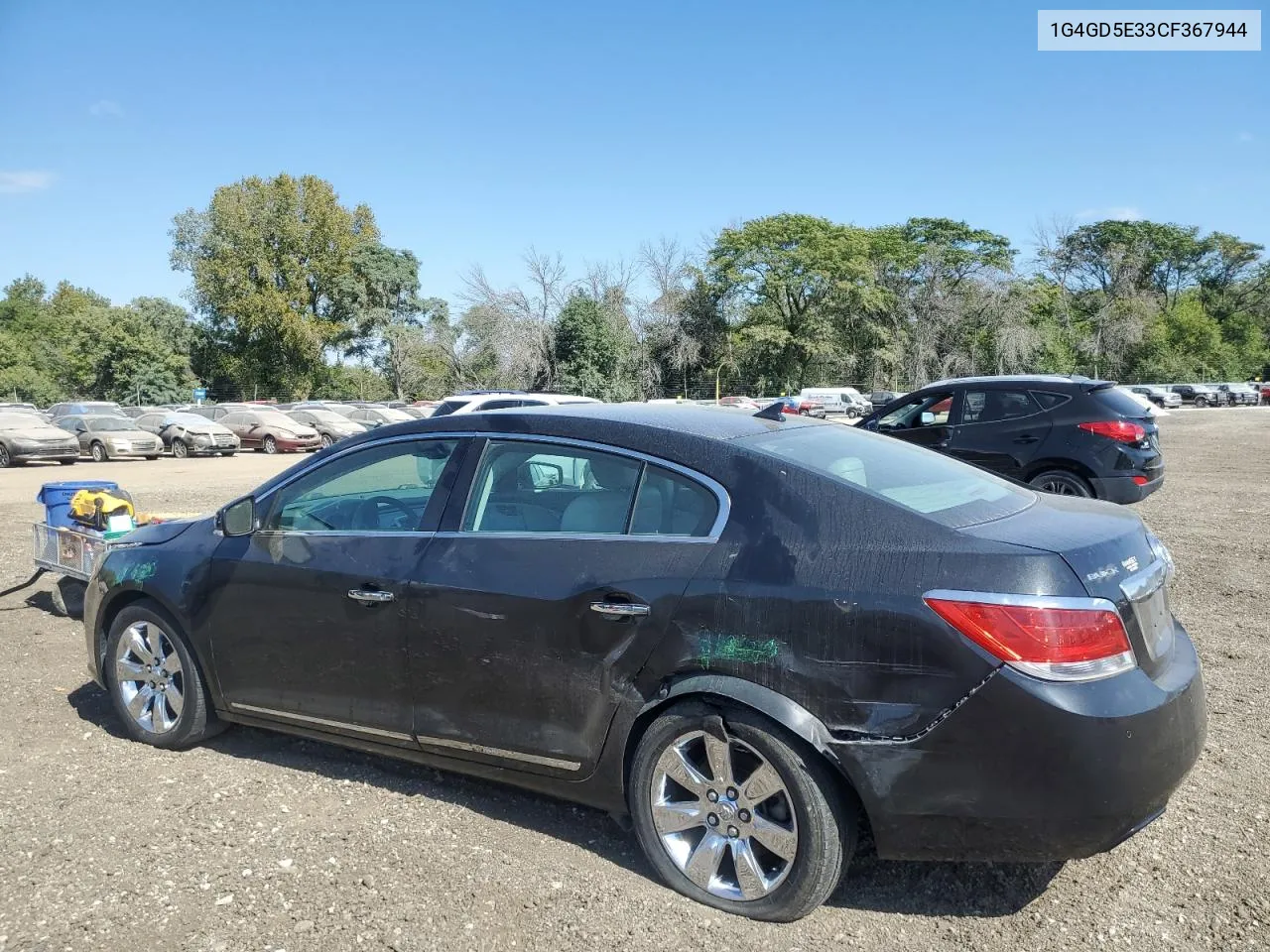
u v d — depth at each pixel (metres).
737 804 2.97
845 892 3.11
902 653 2.71
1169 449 22.42
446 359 48.72
